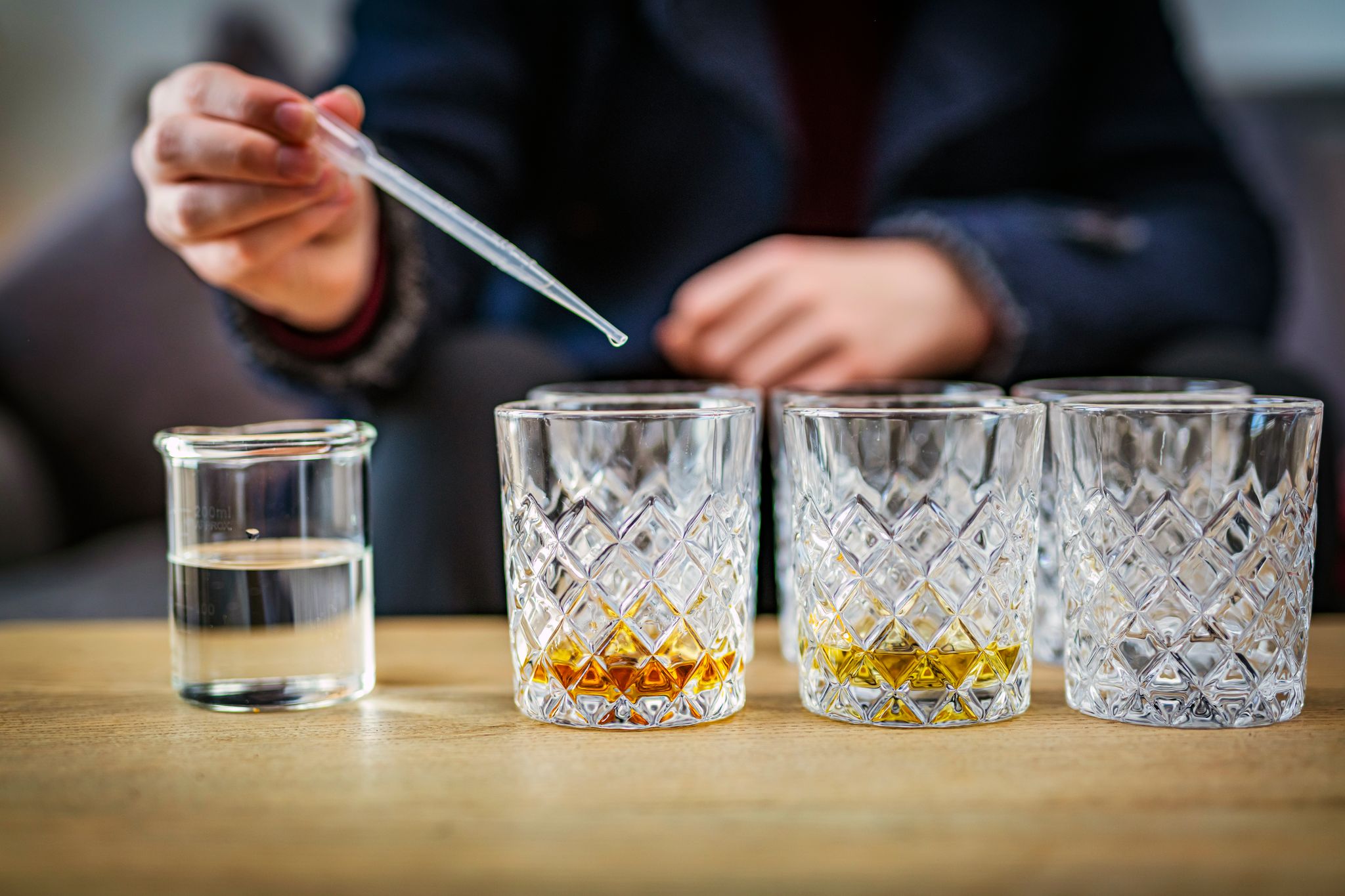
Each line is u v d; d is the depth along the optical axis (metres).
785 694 0.69
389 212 0.99
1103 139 1.34
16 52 1.80
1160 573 0.64
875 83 1.29
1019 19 1.31
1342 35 1.74
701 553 0.64
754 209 1.29
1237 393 0.72
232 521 0.67
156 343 1.57
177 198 0.79
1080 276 1.14
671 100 1.30
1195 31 1.75
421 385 1.01
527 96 1.31
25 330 1.56
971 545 0.64
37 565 1.47
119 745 0.63
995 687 0.64
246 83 0.77
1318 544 0.96
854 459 0.64
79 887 0.52
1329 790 0.58
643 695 0.64
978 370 1.16
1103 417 0.64
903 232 1.16
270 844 0.55
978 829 0.55
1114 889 0.52
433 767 0.61
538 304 1.30
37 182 1.82
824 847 0.54
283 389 1.01
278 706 0.67
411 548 1.00
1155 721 0.64
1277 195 1.76
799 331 1.05
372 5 1.29
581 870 0.53
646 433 0.63
